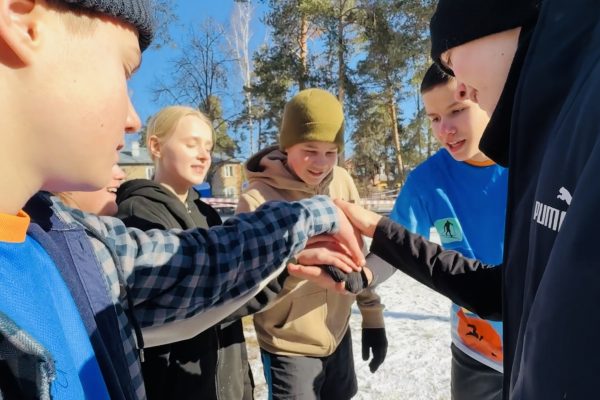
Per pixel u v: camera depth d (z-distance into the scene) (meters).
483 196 1.85
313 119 1.88
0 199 0.55
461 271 1.32
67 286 0.69
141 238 1.03
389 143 24.28
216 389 1.61
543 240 0.55
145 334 1.04
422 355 3.29
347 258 1.47
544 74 0.63
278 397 1.83
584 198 0.41
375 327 2.09
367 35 17.80
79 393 0.58
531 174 0.66
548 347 0.42
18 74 0.53
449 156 1.98
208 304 1.07
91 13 0.59
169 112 2.12
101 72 0.61
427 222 2.00
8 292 0.51
